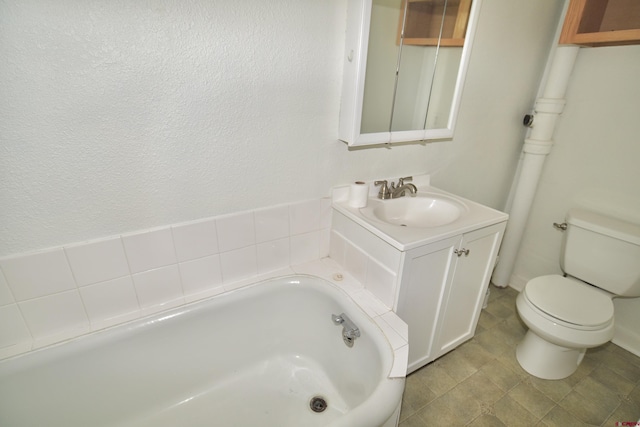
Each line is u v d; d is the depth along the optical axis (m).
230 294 1.30
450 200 1.54
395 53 1.30
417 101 1.46
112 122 0.93
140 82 0.93
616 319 1.80
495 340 1.81
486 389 1.51
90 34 0.83
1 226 0.90
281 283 1.39
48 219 0.95
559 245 2.00
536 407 1.43
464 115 1.69
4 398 0.98
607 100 1.66
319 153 1.34
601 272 1.65
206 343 1.30
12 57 0.78
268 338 1.45
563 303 1.48
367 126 1.36
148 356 1.19
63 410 1.09
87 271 1.06
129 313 1.18
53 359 1.02
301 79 1.17
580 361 1.62
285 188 1.33
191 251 1.22
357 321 1.22
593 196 1.80
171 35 0.92
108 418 1.17
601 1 1.58
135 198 1.05
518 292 2.24
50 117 0.86
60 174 0.92
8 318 0.99
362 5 1.06
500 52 1.64
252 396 1.34
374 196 1.55
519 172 2.15
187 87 0.99
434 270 1.28
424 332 1.44
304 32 1.11
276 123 1.20
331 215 1.50
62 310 1.06
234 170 1.19
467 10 1.36
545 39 1.80
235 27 1.00
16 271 0.95
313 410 1.29
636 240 1.50
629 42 1.53
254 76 1.09
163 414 1.25
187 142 1.06
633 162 1.62
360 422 0.83
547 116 1.83
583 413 1.40
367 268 1.32
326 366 1.42
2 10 0.74
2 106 0.80
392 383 0.96
